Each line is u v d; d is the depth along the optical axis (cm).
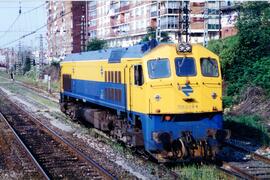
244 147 1892
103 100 2141
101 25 9838
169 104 1528
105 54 2123
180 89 1533
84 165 1634
